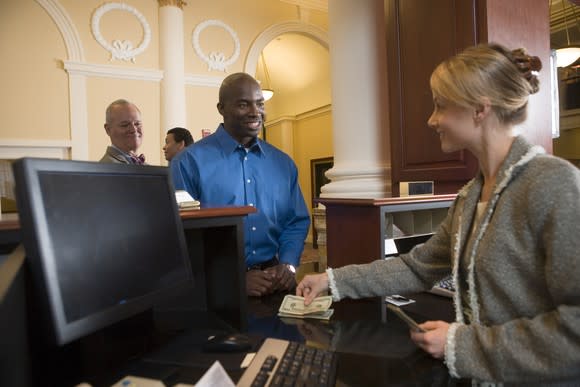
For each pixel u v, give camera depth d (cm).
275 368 67
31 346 49
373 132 189
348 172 189
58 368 64
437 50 165
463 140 77
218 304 102
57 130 391
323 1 567
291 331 94
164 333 88
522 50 72
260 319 103
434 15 165
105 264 59
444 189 170
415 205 144
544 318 60
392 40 183
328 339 90
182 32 452
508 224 67
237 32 500
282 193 149
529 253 64
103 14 413
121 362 71
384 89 190
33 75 381
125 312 61
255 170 144
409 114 178
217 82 481
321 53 627
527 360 59
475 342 66
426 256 98
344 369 75
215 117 482
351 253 148
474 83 70
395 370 75
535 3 165
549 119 172
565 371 57
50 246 49
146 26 434
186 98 464
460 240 79
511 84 69
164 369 66
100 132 411
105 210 61
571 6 274
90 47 407
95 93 408
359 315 106
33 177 48
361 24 187
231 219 91
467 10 153
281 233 153
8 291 40
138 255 67
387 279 99
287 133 790
